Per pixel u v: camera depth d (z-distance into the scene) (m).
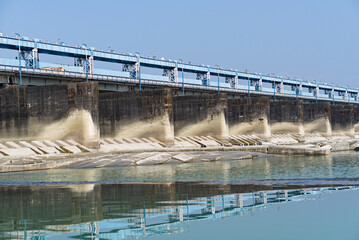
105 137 80.19
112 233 15.39
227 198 22.44
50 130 65.25
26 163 45.28
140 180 32.53
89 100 63.16
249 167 44.78
